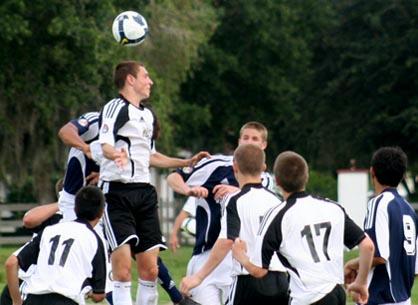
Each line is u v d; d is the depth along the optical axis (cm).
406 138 12350
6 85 8344
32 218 3072
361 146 12725
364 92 12619
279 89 14112
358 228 2394
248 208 2603
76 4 8338
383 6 12344
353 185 7825
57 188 3331
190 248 9069
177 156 13500
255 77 14162
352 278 2548
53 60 8381
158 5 9831
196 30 10662
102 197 2669
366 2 12594
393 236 2517
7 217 10344
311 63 14088
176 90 10431
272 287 2612
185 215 3606
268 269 2430
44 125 8850
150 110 3056
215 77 13700
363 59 12400
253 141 3114
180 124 13088
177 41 9894
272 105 14338
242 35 14088
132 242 3011
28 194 11294
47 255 2594
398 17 12288
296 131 13950
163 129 9638
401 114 11950
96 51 8262
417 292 4862
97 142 3009
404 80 12269
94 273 2611
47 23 8256
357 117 12725
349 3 12756
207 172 3186
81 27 8169
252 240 2594
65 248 2592
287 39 13988
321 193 12762
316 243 2350
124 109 2958
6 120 8500
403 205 2550
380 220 2514
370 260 2388
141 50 9556
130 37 3375
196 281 2592
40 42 8319
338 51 13075
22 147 8994
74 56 8362
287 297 2625
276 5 13975
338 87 12719
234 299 2653
